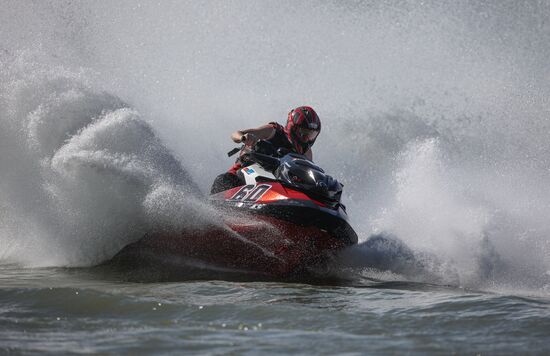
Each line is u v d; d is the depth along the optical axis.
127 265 27.47
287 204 25.47
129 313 19.02
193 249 26.44
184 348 15.98
